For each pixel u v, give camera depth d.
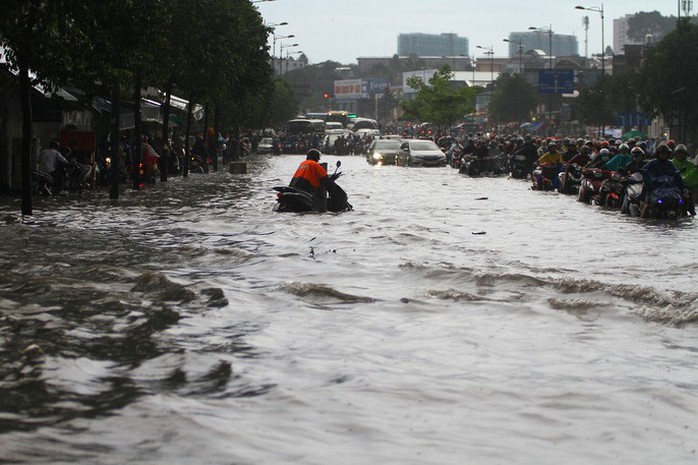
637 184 22.45
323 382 6.20
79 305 8.85
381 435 5.08
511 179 42.56
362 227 17.81
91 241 15.16
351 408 5.57
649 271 12.16
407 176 45.28
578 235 17.30
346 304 9.28
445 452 4.82
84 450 4.61
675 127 76.88
